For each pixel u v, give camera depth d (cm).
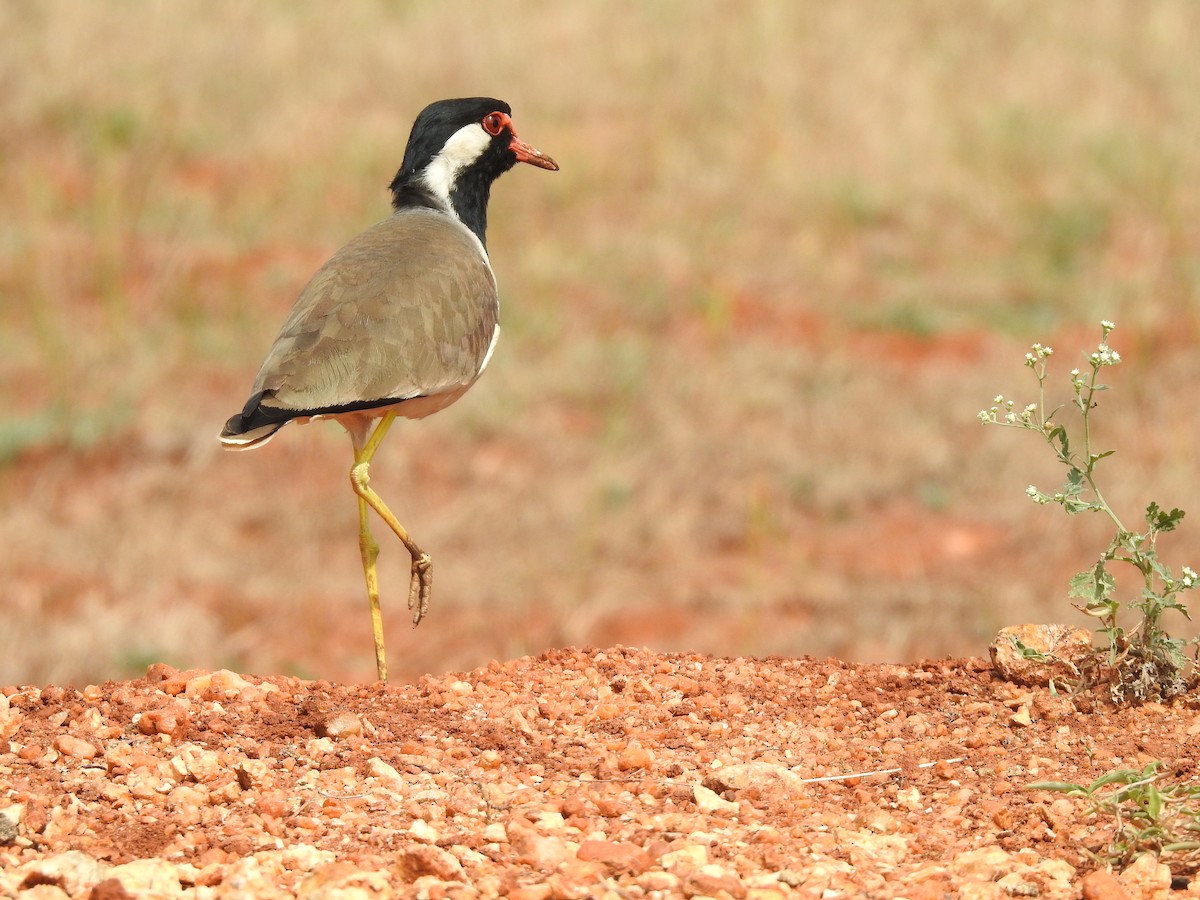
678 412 1952
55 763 639
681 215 2527
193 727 676
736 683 769
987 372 2044
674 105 2881
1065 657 743
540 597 1578
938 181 2609
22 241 2314
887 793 640
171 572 1598
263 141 2752
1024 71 2964
